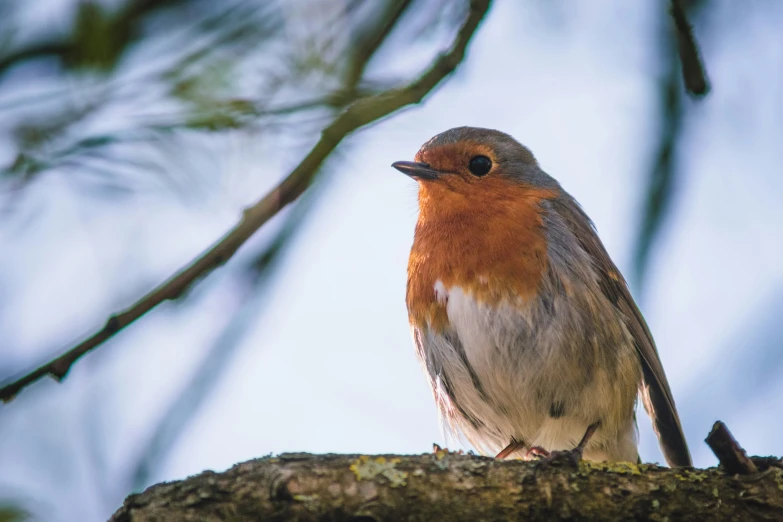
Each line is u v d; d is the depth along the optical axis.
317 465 7.46
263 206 7.48
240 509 7.14
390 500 7.43
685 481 7.72
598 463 7.88
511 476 7.67
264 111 9.46
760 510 7.61
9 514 8.84
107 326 7.05
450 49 8.17
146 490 7.19
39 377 6.90
